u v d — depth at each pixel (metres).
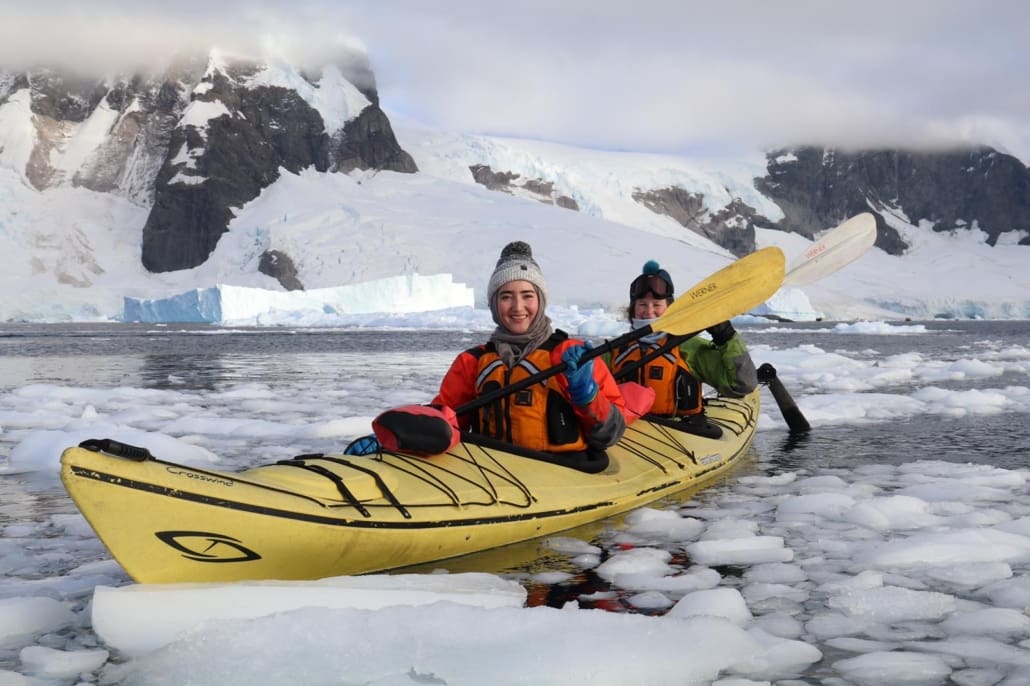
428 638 2.14
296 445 5.91
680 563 3.06
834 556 3.14
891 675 2.02
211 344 26.77
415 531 2.86
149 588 2.29
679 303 3.91
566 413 3.58
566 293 88.81
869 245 5.45
